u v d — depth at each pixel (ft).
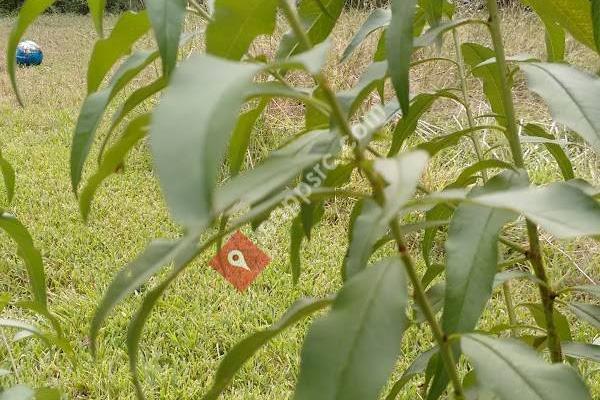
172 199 1.15
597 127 2.61
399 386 3.22
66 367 6.99
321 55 1.45
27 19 2.27
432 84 13.44
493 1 2.83
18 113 16.58
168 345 7.42
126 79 2.43
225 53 2.08
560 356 3.02
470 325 2.48
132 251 9.28
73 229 9.93
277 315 7.83
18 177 11.89
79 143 2.33
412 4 2.32
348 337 1.91
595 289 2.95
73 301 8.24
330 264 8.86
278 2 1.95
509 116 2.90
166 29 1.87
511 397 2.05
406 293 1.97
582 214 1.85
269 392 6.64
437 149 3.26
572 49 14.19
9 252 9.43
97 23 2.31
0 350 7.16
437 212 3.65
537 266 3.00
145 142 12.75
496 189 2.71
